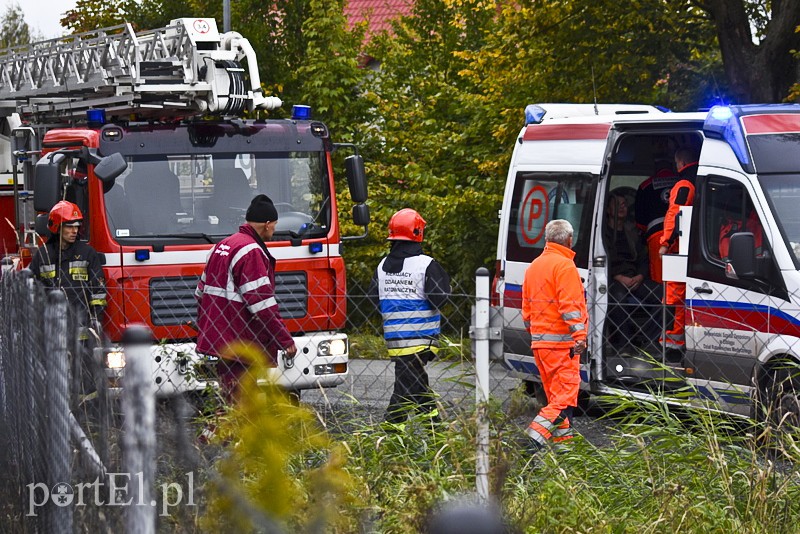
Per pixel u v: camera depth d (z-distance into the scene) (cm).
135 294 1667
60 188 1747
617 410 1161
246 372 669
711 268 1614
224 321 1369
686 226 1658
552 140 1927
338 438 1027
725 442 1094
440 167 3853
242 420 648
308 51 3931
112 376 724
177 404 713
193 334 1697
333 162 3916
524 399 972
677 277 1666
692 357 1634
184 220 1722
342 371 1712
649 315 1875
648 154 2014
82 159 1702
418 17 4209
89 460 759
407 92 4066
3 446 1120
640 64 3088
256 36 4172
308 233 1772
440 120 3962
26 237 2119
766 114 1623
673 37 3106
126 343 629
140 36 2011
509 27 3331
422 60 4125
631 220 1956
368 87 3984
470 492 907
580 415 1920
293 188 1798
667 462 1058
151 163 1725
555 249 1456
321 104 3912
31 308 908
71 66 2062
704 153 1658
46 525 827
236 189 1764
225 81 1855
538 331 1456
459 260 3619
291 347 1388
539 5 3136
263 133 1798
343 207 3628
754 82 2947
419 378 1473
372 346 1898
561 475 1000
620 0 3077
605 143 1811
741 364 1562
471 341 973
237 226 1747
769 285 1534
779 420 1124
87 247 1628
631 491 1028
